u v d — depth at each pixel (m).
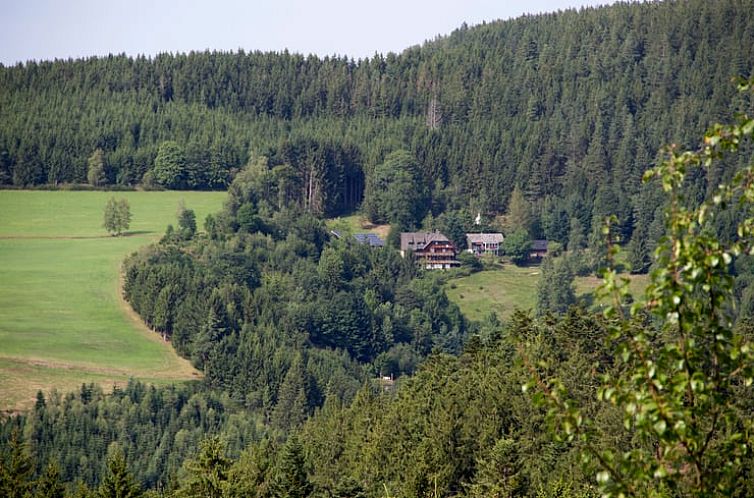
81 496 137.38
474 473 152.38
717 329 31.50
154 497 147.62
